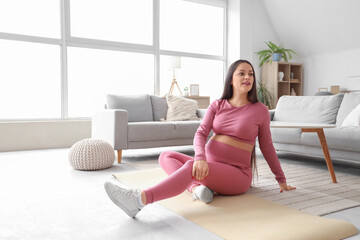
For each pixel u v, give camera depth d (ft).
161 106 14.20
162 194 4.89
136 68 17.79
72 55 16.05
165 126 11.54
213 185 5.77
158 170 8.76
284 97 13.21
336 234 4.29
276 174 6.65
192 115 14.26
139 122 11.89
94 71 16.66
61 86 15.47
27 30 14.94
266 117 6.11
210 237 4.28
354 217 5.16
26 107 15.15
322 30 19.33
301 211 5.32
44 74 15.37
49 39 15.12
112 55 17.07
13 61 14.76
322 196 6.38
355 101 10.80
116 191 4.88
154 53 18.08
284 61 21.44
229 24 20.84
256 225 4.61
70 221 4.95
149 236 4.34
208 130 6.14
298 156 12.19
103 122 11.35
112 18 17.01
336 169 9.45
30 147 14.12
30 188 7.06
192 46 19.93
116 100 12.95
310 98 12.30
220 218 4.95
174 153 6.41
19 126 13.85
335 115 11.32
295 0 19.17
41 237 4.33
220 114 6.11
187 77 19.60
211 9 20.57
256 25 20.94
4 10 14.48
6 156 12.01
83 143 9.29
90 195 6.47
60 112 15.76
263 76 21.03
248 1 20.38
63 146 14.93
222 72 21.16
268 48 21.56
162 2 18.70
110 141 10.74
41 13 15.17
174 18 19.16
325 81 20.29
